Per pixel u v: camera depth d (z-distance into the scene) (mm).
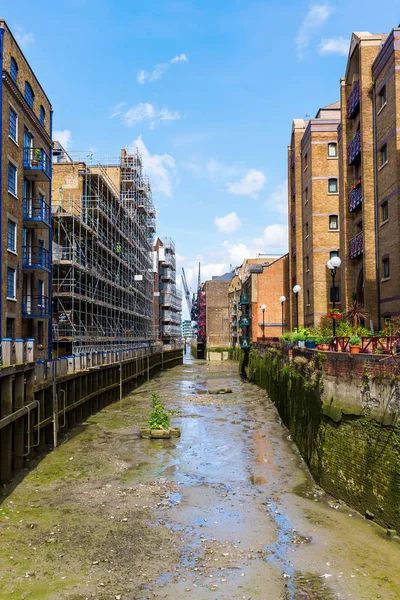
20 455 18391
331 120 38250
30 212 29078
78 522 13711
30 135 29000
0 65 23750
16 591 10039
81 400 28547
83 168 43219
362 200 25750
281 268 55000
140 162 66312
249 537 12758
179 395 42406
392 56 22656
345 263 29500
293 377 25234
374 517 13430
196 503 15352
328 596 9852
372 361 13898
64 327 37875
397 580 10430
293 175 47312
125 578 10625
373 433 13711
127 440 24203
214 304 110812
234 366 83750
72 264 35469
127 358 44844
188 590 10133
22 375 18203
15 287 26328
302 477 18234
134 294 62719
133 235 63312
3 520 13734
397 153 22062
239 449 22516
